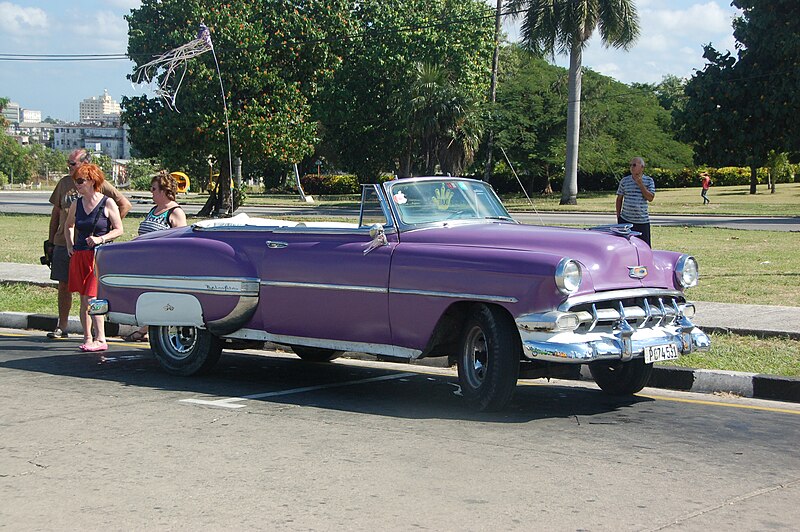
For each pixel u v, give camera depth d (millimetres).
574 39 44688
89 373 8648
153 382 8242
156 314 8500
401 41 50000
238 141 35375
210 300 8164
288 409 7129
